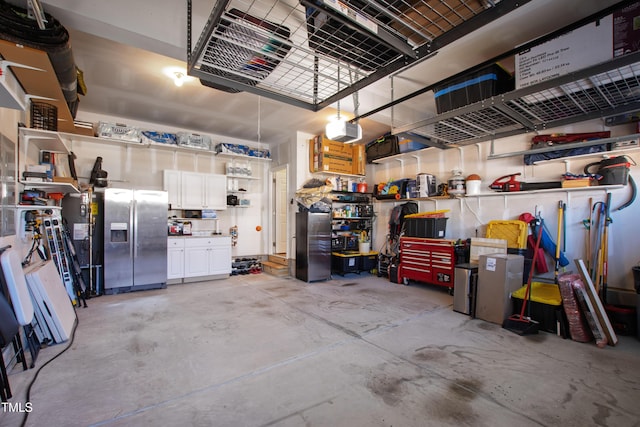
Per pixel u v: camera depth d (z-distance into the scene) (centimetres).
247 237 705
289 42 215
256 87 287
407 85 404
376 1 186
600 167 370
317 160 620
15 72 253
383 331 323
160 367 242
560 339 304
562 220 409
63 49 230
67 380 221
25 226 296
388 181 671
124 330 321
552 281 411
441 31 213
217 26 198
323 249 588
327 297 462
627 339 304
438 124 373
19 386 212
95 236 485
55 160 404
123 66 363
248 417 182
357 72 258
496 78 313
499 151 482
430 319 363
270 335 310
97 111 520
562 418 181
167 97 455
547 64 259
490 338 305
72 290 398
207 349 276
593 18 230
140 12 249
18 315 204
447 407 192
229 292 493
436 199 577
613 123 358
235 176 654
